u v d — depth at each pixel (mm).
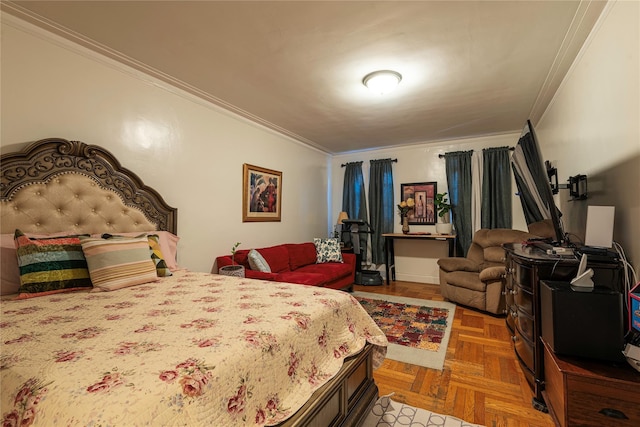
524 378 1995
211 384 797
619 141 1592
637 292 1266
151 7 1680
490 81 2602
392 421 1598
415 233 4738
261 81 2625
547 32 1904
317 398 1160
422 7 1687
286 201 4344
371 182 5230
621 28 1534
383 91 2635
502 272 3129
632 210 1482
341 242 5168
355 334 1613
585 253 1603
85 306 1365
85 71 2102
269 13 1736
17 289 1607
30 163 1773
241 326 1123
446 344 2516
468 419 1605
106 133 2219
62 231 1891
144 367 792
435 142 4773
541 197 2225
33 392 700
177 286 1801
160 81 2594
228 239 3307
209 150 3088
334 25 1854
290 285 1875
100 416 613
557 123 2777
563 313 1412
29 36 1828
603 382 1246
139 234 2201
